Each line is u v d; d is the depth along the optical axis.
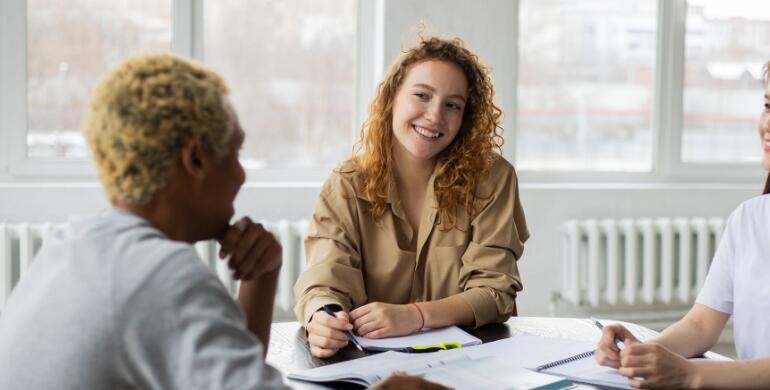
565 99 3.54
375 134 1.79
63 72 3.06
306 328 1.54
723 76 3.67
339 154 3.38
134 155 0.89
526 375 1.24
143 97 0.89
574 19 3.51
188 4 3.13
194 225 0.97
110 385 0.83
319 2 3.30
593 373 1.27
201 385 0.81
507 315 1.70
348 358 1.42
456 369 1.26
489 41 3.24
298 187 3.14
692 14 3.61
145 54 0.95
